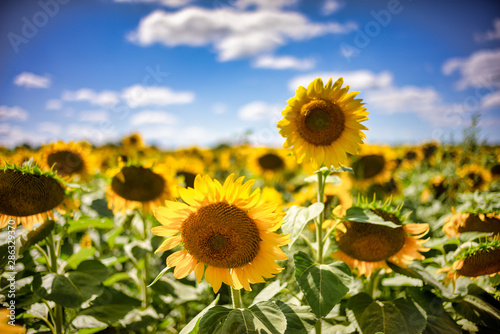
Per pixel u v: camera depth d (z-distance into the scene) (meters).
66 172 1.26
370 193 1.69
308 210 0.66
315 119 0.69
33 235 0.78
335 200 1.12
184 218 0.62
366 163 1.63
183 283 1.16
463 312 0.73
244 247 0.60
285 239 0.60
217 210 0.60
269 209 0.59
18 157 1.22
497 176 1.56
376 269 0.82
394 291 1.03
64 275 0.78
